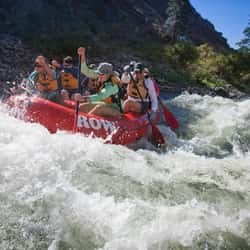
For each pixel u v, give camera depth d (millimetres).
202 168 5277
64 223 3598
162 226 3602
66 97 7340
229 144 7465
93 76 7223
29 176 4262
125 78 7602
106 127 6289
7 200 3818
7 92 10477
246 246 3518
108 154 5242
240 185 4816
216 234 3572
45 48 17359
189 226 3617
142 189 4367
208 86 19562
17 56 15531
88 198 4008
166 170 5070
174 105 10711
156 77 18406
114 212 3797
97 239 3453
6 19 19422
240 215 3984
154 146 6758
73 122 6211
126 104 6988
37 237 3424
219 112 9820
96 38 22844
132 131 6512
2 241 3334
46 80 7152
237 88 21406
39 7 21984
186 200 4234
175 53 23500
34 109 6188
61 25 21828
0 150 4668
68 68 8023
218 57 24484
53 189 4086
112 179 4504
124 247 3354
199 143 7344
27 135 5316
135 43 25516
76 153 5020
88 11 29938
